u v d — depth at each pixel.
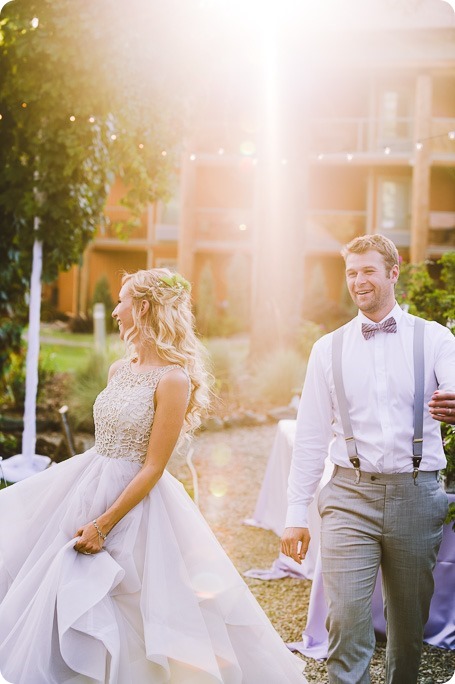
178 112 5.89
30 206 5.32
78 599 2.08
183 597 2.20
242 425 7.71
